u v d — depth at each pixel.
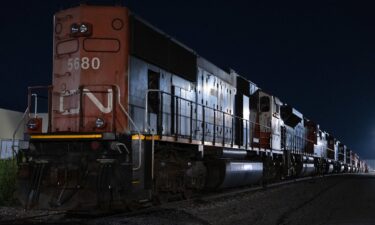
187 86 11.83
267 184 17.70
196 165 11.30
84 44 9.12
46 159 8.53
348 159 52.31
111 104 8.97
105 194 7.93
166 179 9.78
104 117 8.96
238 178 13.54
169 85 10.83
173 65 10.98
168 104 10.70
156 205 9.68
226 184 12.73
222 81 14.64
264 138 18.05
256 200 11.83
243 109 16.45
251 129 17.25
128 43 9.22
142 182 8.43
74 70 9.17
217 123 13.74
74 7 9.33
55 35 9.50
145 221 7.64
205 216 8.70
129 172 8.12
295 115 23.16
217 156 13.16
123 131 8.77
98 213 8.67
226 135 14.52
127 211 8.97
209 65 13.59
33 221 7.80
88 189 8.04
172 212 8.77
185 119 11.48
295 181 21.36
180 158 10.77
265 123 18.36
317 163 30.27
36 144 8.77
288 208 10.66
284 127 21.25
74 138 8.41
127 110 9.04
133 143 8.32
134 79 9.39
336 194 14.95
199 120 12.37
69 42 9.29
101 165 8.00
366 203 12.21
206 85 13.20
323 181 22.56
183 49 11.64
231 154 14.25
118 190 7.97
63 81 9.29
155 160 9.31
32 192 8.21
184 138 10.79
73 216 8.43
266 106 18.42
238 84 16.36
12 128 25.48
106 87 9.03
